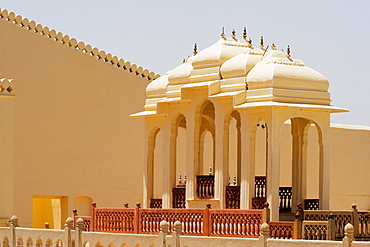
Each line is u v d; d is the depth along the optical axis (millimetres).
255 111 24797
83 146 38375
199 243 21250
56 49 37781
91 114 38625
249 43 27109
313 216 23391
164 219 25203
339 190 41406
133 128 39688
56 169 37594
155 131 29016
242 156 25078
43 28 37375
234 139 39844
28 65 37000
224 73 25953
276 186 24250
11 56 36531
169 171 27750
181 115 28438
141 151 39875
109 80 39188
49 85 37562
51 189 37406
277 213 24234
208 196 26375
